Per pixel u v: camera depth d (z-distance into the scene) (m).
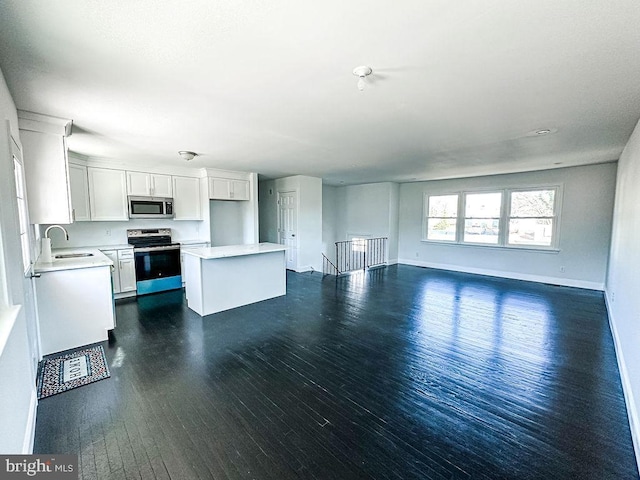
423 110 2.64
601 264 5.51
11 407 1.43
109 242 5.15
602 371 2.75
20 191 2.47
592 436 1.93
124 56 1.73
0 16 1.34
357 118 2.85
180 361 2.89
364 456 1.76
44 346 2.96
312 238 7.39
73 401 2.25
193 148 4.08
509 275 6.64
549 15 1.37
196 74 1.97
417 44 1.62
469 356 3.02
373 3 1.29
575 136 3.46
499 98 2.37
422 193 8.12
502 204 6.64
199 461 1.72
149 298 4.99
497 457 1.76
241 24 1.44
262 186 8.20
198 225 6.20
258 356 3.00
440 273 7.21
